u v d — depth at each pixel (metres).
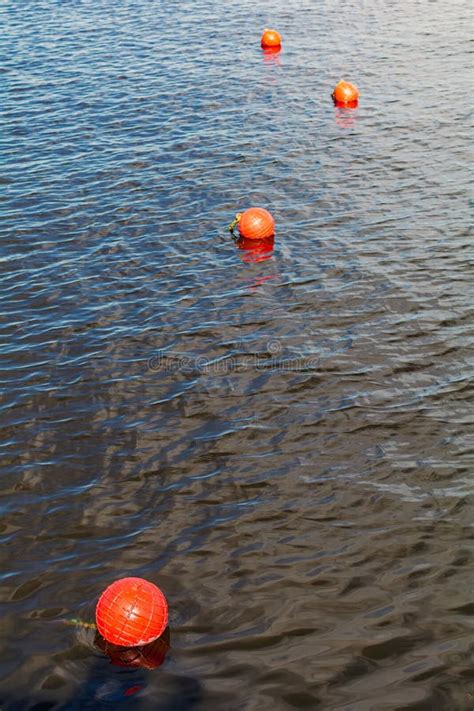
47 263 17.77
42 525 10.87
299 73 29.62
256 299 16.09
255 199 20.34
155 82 29.30
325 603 9.55
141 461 11.98
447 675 8.61
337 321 15.22
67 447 12.32
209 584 9.88
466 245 17.58
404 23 35.25
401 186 20.53
